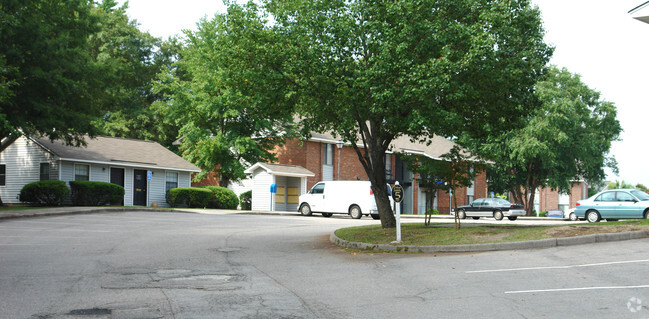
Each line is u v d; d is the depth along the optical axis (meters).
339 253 13.72
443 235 14.95
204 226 21.81
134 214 27.22
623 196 25.08
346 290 8.62
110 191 33.53
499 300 7.59
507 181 53.78
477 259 11.67
